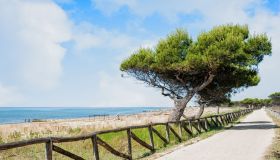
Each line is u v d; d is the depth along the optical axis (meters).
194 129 27.45
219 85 34.66
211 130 29.19
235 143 18.86
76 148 16.11
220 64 29.36
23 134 23.30
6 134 23.03
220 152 15.25
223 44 27.97
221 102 42.22
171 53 30.94
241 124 39.50
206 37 29.61
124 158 13.73
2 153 13.00
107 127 28.75
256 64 31.06
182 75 33.31
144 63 32.09
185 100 33.28
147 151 16.30
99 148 16.92
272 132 26.00
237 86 34.53
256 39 30.42
